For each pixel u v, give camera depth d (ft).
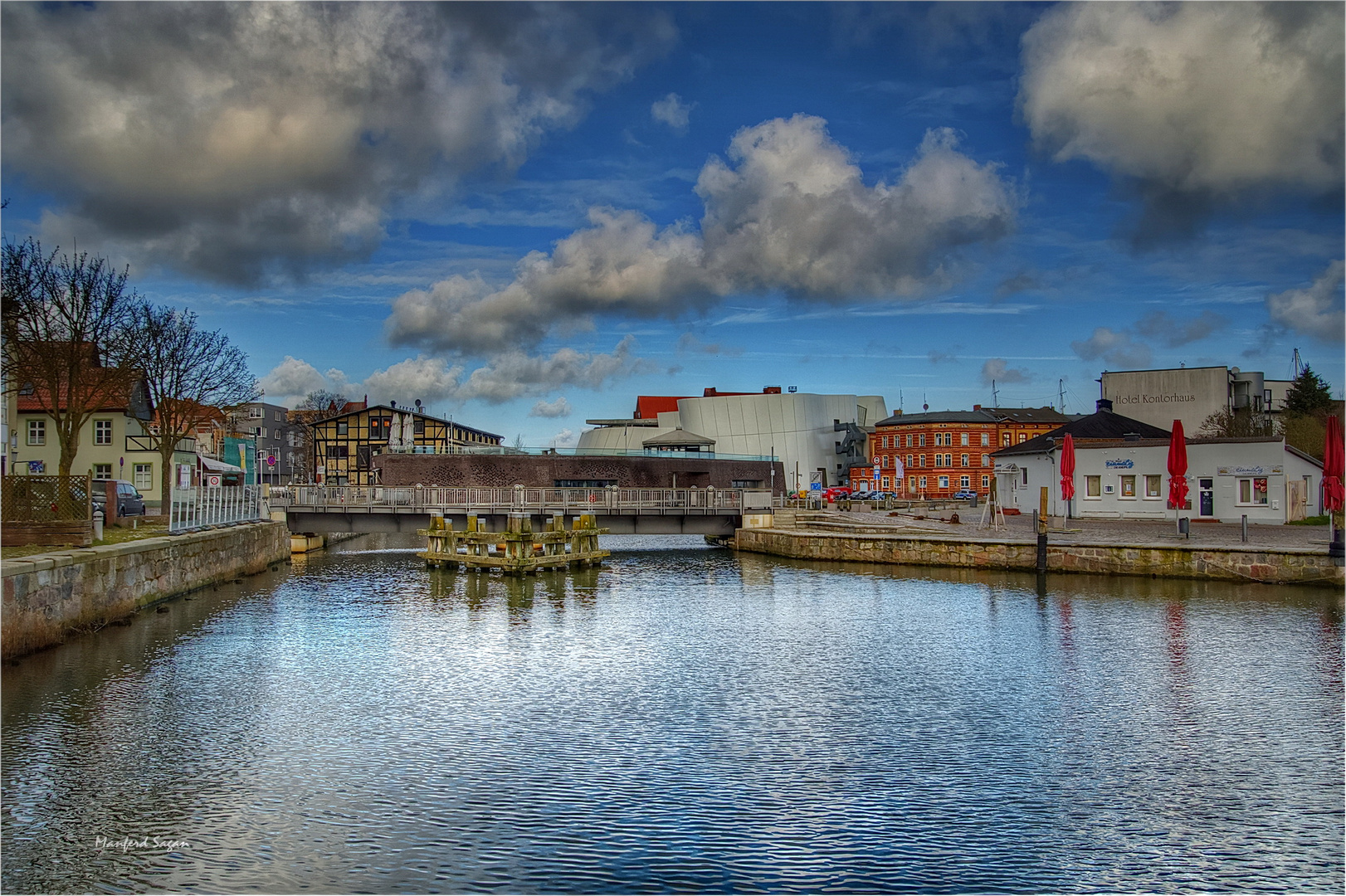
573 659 66.85
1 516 79.82
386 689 57.57
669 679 60.08
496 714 51.60
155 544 89.30
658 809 37.83
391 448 248.73
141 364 147.54
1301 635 71.46
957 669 62.34
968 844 34.71
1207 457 144.77
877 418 413.39
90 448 175.52
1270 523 137.49
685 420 365.61
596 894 30.94
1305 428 199.11
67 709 52.29
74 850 34.01
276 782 40.75
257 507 147.13
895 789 39.93
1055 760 43.50
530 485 236.22
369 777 41.37
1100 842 34.86
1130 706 52.39
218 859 33.35
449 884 31.65
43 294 122.83
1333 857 33.65
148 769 42.34
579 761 43.57
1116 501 157.79
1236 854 33.96
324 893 30.94
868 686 57.72
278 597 100.73
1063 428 199.00
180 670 62.13
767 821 36.65
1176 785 40.32
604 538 217.15
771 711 52.13
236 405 173.88
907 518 186.19
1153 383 253.85
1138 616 80.84
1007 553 116.57
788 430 357.41
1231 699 53.52
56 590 68.64
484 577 122.52
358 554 162.71
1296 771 41.96
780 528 170.09
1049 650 67.56
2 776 41.50
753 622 82.53
